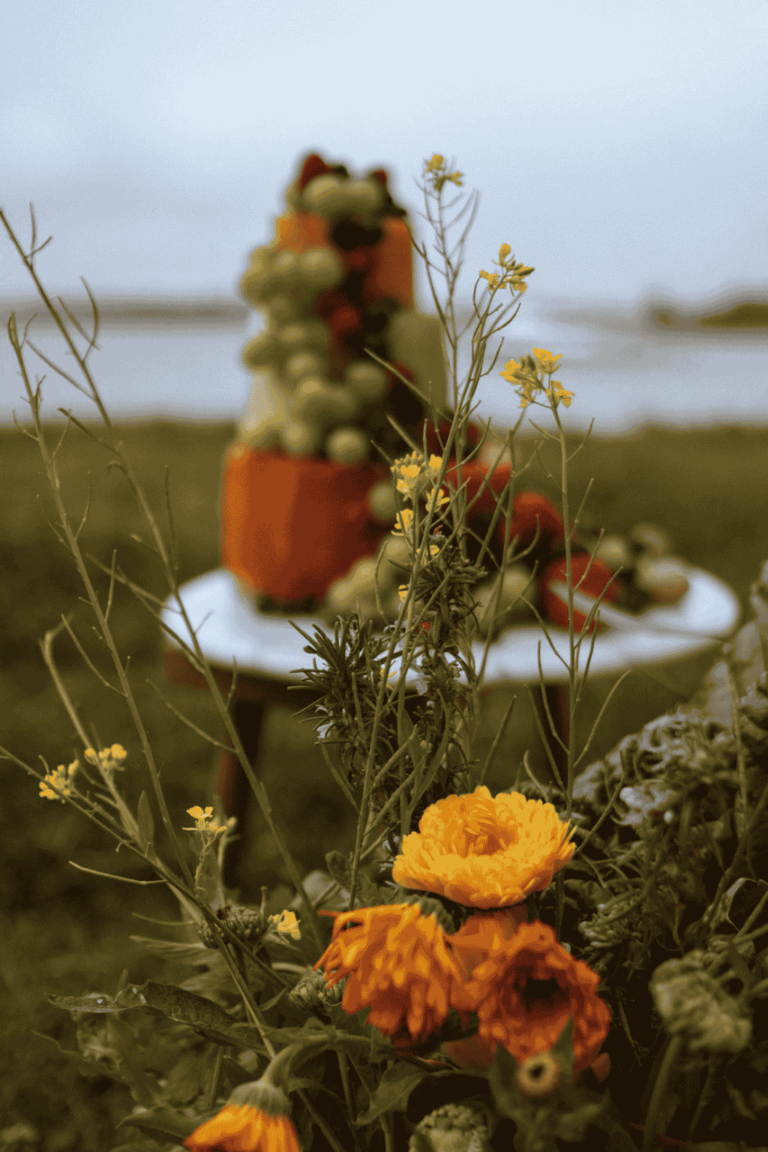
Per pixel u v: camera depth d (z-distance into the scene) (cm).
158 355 855
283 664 96
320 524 107
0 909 148
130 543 333
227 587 128
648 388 710
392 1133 35
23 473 421
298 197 114
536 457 37
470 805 32
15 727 208
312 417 105
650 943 38
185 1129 36
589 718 194
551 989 29
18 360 34
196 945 44
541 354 32
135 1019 61
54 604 282
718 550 333
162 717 216
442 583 33
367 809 34
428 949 27
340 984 35
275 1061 29
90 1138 99
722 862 41
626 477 443
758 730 40
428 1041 30
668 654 98
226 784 118
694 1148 31
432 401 38
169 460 482
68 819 174
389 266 112
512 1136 32
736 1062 32
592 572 106
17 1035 114
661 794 41
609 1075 36
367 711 36
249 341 112
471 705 38
